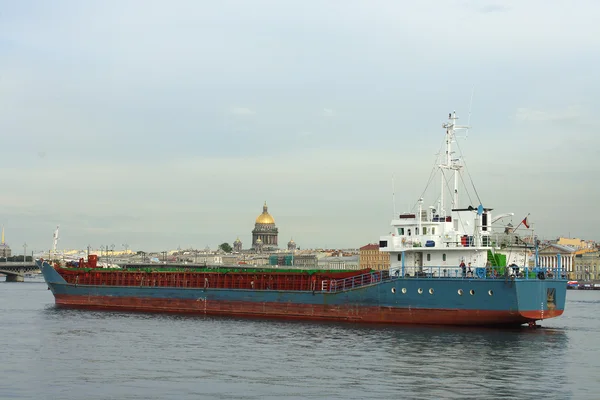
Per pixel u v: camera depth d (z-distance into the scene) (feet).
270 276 345.10
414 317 292.81
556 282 280.72
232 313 346.74
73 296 409.69
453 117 313.73
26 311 385.29
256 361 219.41
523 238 302.04
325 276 327.06
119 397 176.14
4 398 175.42
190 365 214.28
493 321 277.03
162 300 371.35
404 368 207.51
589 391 180.45
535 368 207.41
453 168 313.53
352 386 185.98
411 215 320.70
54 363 218.79
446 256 302.04
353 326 294.25
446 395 176.65
